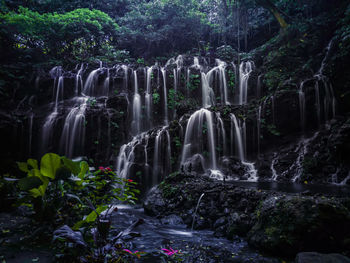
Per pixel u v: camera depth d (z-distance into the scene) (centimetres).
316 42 1259
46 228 302
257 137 998
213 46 1869
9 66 1315
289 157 864
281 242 288
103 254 223
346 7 1234
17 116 1088
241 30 1752
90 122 1089
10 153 1034
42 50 1592
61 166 284
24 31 1431
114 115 1135
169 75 1373
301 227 283
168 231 392
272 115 1001
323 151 815
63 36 1570
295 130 992
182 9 1722
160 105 1323
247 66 1427
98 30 1672
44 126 1101
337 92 984
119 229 383
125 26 1809
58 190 321
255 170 857
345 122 774
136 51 1816
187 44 1828
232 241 346
